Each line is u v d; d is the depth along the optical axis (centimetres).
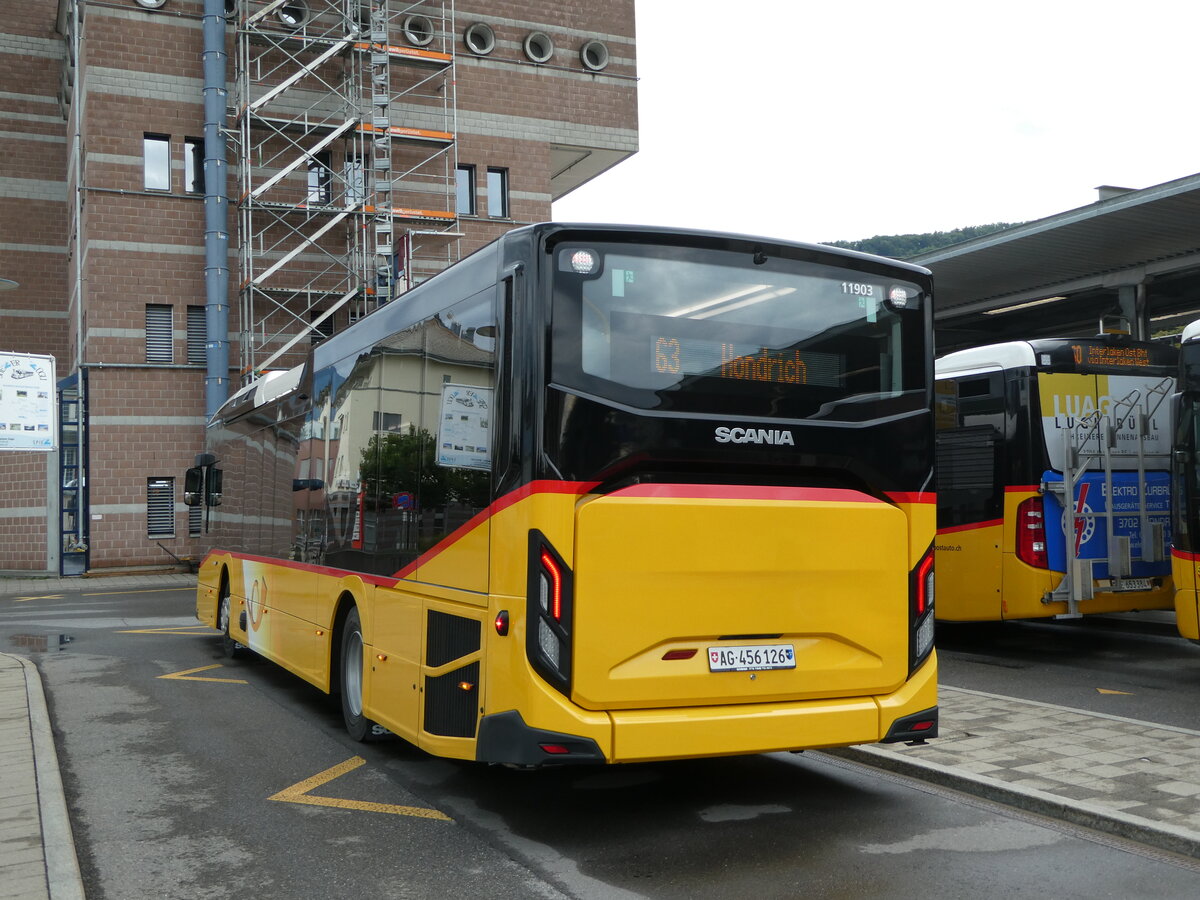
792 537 537
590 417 506
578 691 494
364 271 2897
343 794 623
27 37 3425
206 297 2808
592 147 3291
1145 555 1098
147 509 2772
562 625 494
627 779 648
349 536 758
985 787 588
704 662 518
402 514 648
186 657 1237
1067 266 1845
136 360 2772
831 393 559
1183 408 920
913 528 572
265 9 2844
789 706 534
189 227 2833
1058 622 1399
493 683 513
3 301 3350
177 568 2766
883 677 557
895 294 582
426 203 3069
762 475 543
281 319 2909
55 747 756
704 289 537
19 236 3381
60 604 1981
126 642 1382
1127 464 1106
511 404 512
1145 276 1833
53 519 2786
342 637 787
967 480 1130
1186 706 834
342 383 800
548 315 507
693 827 546
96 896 463
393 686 648
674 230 535
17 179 3388
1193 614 907
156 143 2838
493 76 3177
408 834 543
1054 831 529
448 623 569
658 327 525
